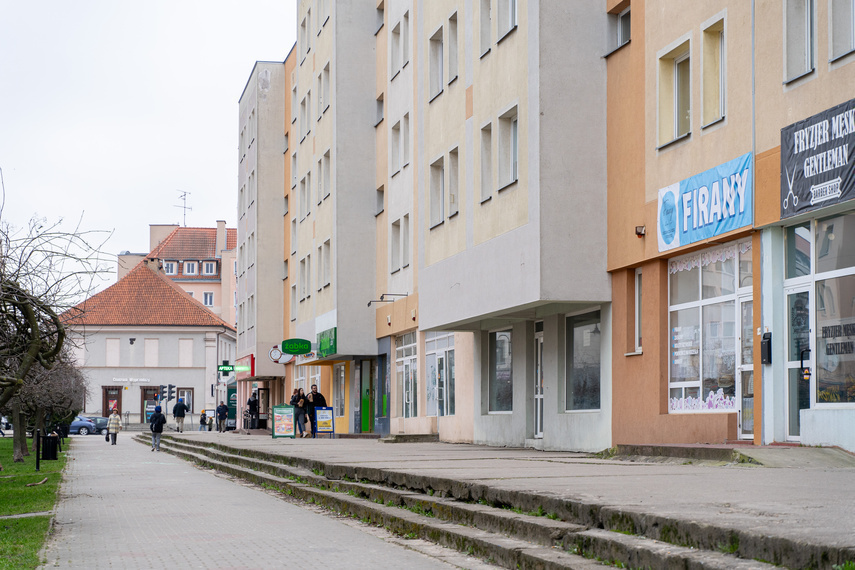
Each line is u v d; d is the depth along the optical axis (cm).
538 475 1148
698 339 1753
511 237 2131
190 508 1445
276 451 2209
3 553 955
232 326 10638
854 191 1323
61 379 3206
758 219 1541
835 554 545
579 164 2016
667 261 1861
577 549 759
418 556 896
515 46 2158
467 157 2442
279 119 5666
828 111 1386
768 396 1516
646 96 1889
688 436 1731
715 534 643
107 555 959
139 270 9550
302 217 4812
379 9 4022
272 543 1013
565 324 2223
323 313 4125
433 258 2669
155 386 9019
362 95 3962
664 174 1825
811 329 1452
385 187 3800
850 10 1394
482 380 2698
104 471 2539
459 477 1125
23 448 3441
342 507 1314
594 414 2056
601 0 2055
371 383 4003
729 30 1641
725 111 1653
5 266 1342
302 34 4906
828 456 1288
